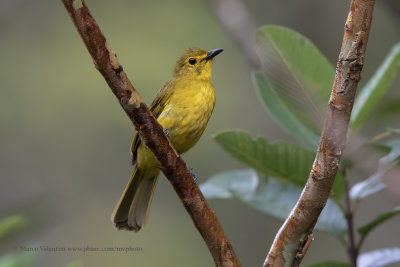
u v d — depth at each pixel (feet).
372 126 29.50
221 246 14.02
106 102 49.67
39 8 50.01
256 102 45.50
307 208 12.87
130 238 44.86
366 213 36.96
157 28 48.83
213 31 48.21
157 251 44.42
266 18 43.93
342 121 12.14
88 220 45.96
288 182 18.33
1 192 47.14
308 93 17.22
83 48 50.16
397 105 23.50
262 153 17.74
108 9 49.01
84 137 49.03
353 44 11.67
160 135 13.93
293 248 13.21
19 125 49.57
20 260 17.75
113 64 13.03
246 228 41.34
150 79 47.93
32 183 47.70
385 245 36.35
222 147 17.92
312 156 17.43
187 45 48.24
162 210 46.01
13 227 18.89
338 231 18.13
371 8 11.46
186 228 45.42
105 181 48.01
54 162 48.62
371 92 17.52
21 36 49.83
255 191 20.39
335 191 17.34
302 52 17.04
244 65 46.70
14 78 49.67
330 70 16.99
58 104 49.90
